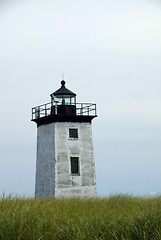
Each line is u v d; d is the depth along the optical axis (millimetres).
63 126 39688
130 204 21469
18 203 17703
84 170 39750
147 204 20094
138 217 16797
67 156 39281
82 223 16109
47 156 39906
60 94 40125
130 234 15781
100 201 23266
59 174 38562
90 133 40938
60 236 15391
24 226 15516
